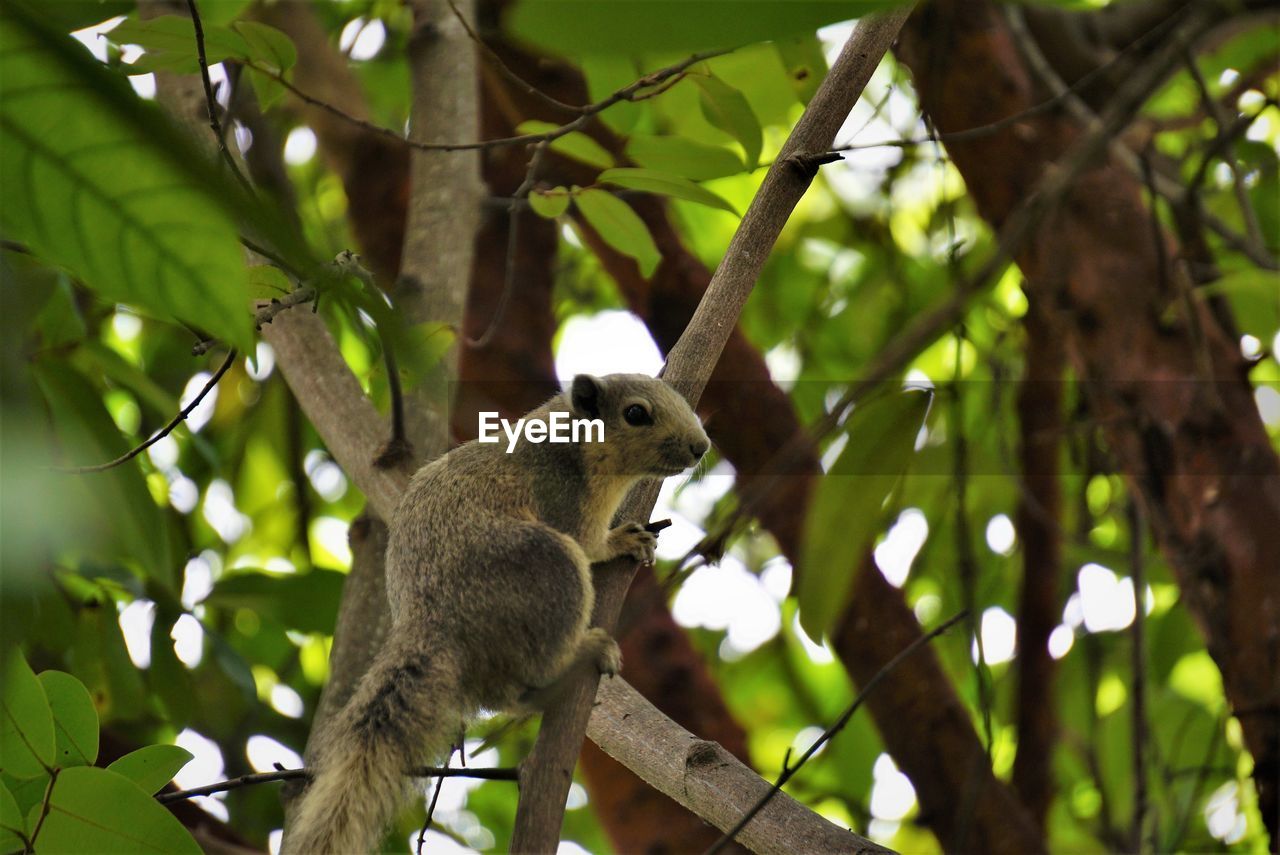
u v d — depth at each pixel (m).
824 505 4.62
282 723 6.64
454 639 4.42
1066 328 5.96
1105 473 6.89
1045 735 6.94
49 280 4.66
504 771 3.85
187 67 4.20
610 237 4.71
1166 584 8.05
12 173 1.25
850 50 3.79
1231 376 5.80
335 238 7.90
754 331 8.91
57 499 0.94
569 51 0.76
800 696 8.38
